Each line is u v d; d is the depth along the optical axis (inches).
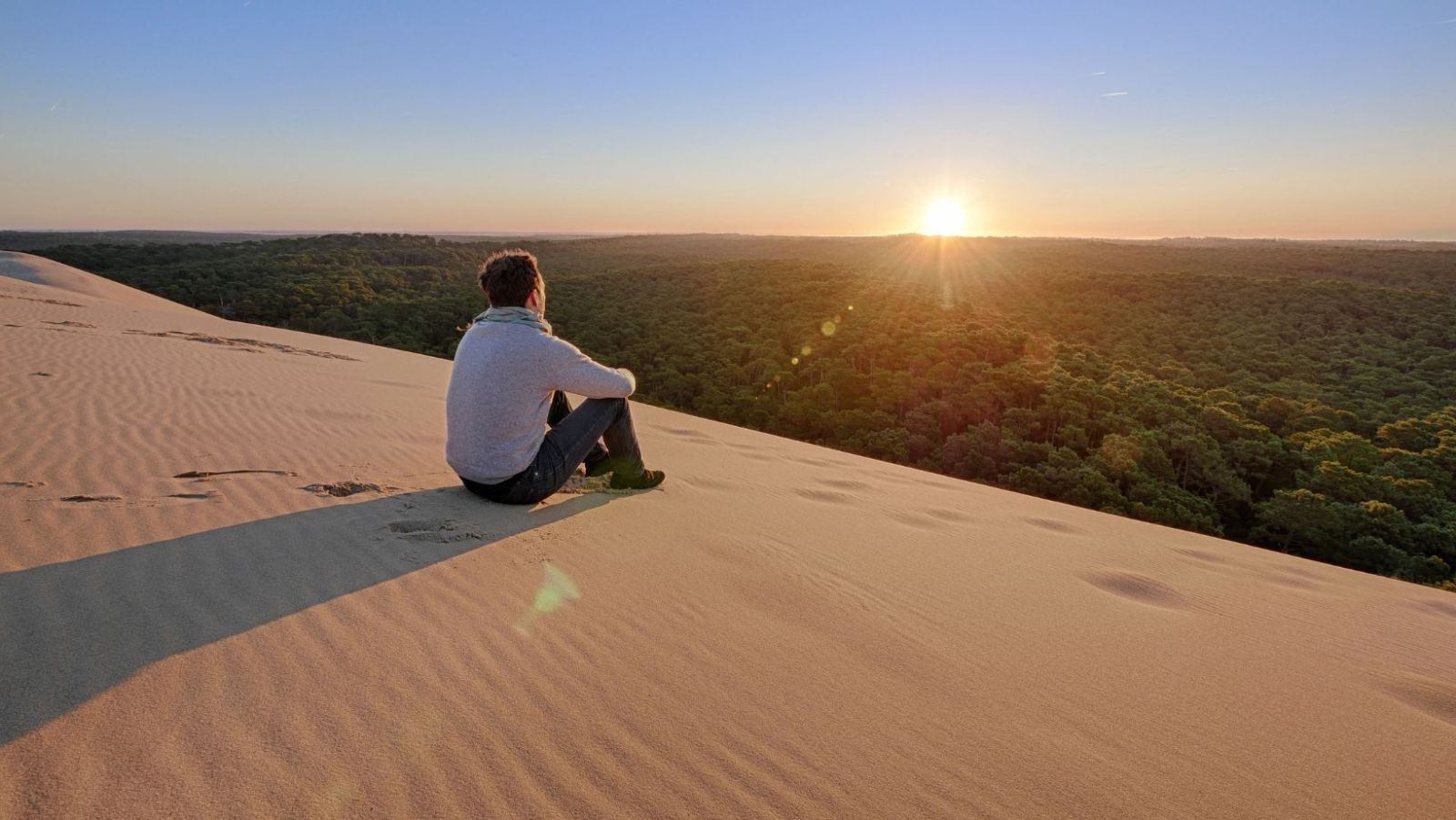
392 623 72.6
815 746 59.9
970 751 62.4
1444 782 66.0
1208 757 65.9
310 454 149.9
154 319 561.3
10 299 559.8
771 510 143.9
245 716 53.4
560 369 115.0
